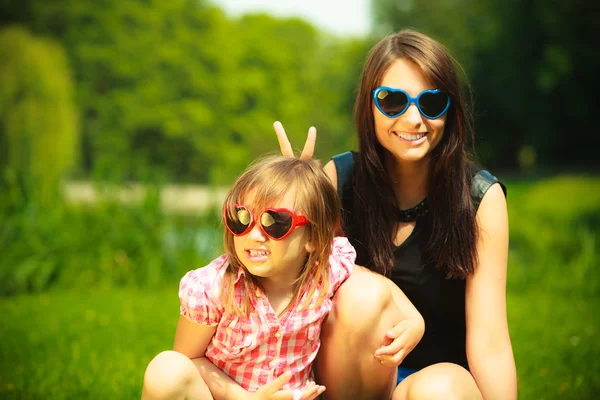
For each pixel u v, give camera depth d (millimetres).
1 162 18156
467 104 2434
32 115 18734
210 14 37250
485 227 2295
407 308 2191
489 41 26500
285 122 40469
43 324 4422
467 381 2008
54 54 22031
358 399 2213
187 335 2113
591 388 3064
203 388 1967
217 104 36312
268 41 43250
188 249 6336
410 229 2402
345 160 2541
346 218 2490
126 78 33812
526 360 3562
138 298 5438
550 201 11211
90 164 33125
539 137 26094
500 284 2307
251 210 2027
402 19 33656
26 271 5824
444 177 2297
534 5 23859
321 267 2090
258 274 2041
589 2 21906
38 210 6230
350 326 2076
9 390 2963
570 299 5766
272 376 2086
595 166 25078
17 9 31828
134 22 34375
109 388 3012
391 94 2250
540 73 23891
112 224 6277
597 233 8070
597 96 23812
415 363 2471
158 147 34281
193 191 24188
